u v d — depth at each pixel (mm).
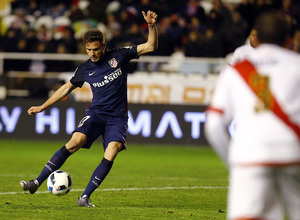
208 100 60062
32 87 63531
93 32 24734
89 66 25719
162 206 26031
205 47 63281
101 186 33219
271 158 12766
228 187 33656
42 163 45375
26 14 81062
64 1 82188
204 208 25672
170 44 67125
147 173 40812
